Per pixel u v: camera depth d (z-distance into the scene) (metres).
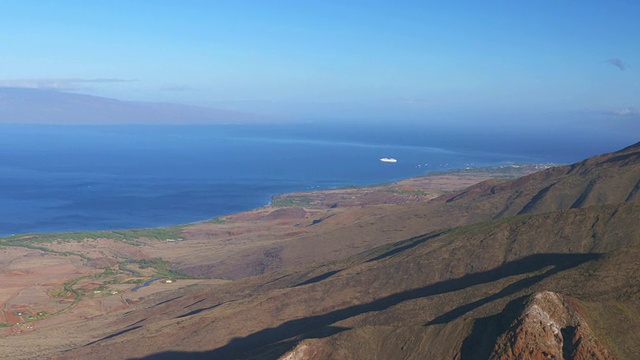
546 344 53.44
